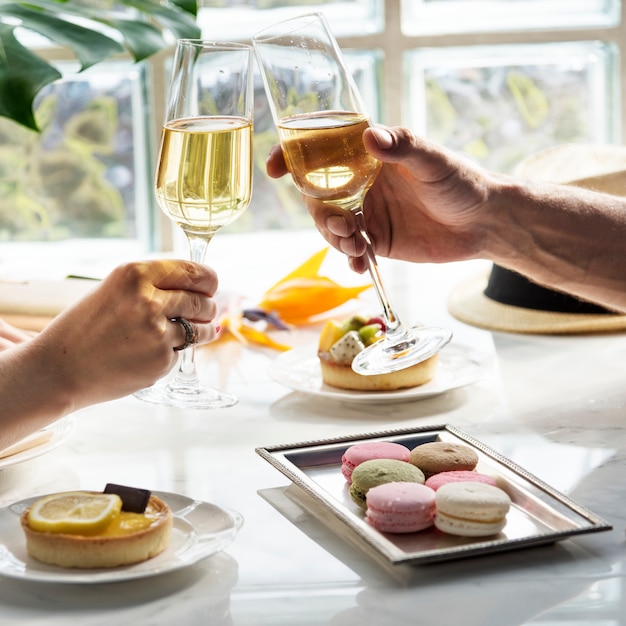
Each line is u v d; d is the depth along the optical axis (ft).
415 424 3.76
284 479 3.27
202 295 3.37
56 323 3.19
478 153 7.48
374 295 5.84
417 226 4.17
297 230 7.44
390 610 2.44
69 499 2.72
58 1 4.58
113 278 3.18
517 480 2.97
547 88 7.38
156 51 4.09
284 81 3.30
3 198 7.11
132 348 3.15
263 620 2.41
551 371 4.40
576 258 4.24
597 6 7.34
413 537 2.71
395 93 7.26
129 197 7.25
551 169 5.76
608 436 3.59
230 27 7.30
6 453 3.24
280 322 5.17
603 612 2.40
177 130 3.35
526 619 2.38
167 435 3.72
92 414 3.98
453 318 5.31
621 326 4.94
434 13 7.32
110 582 2.60
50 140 7.08
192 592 2.56
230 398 3.68
